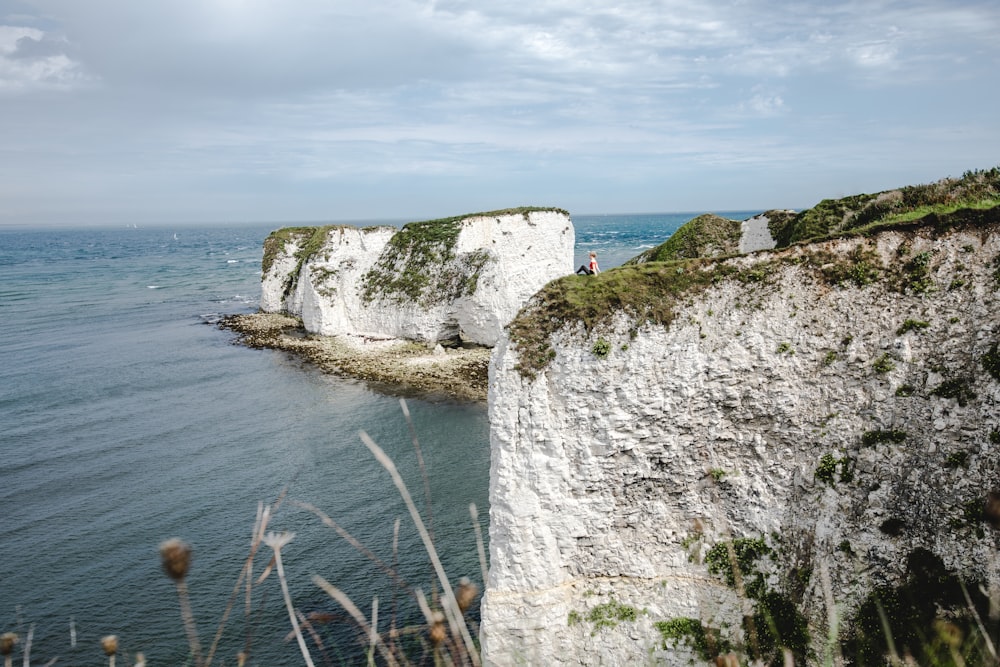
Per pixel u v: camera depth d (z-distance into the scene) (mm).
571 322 14266
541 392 14125
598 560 14227
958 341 12258
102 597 18297
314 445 29344
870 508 12250
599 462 14070
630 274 14602
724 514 13633
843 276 13375
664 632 13414
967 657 8945
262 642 16172
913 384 12422
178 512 23078
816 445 12945
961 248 12719
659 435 13914
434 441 29516
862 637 11641
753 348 13516
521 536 14078
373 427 31562
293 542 20828
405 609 17062
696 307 14016
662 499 14031
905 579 11727
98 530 21922
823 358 13156
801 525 12867
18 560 20219
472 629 15227
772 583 12906
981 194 13891
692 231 26469
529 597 14016
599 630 13828
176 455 28344
